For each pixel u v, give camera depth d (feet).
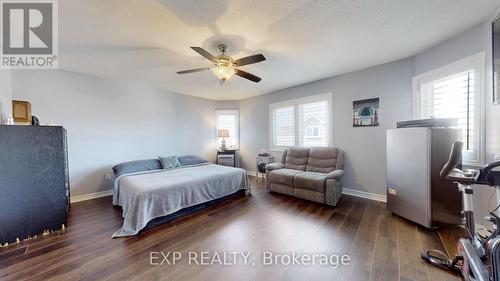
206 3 5.69
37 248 6.66
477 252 4.54
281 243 6.89
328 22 6.76
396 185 8.77
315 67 11.03
